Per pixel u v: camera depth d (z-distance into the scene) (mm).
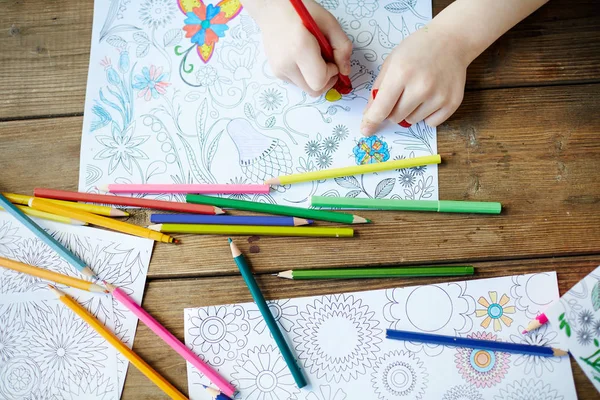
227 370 635
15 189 682
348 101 683
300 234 648
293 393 628
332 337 636
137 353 643
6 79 709
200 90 696
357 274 635
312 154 672
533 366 619
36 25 721
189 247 659
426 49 635
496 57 681
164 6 721
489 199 652
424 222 652
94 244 666
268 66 698
